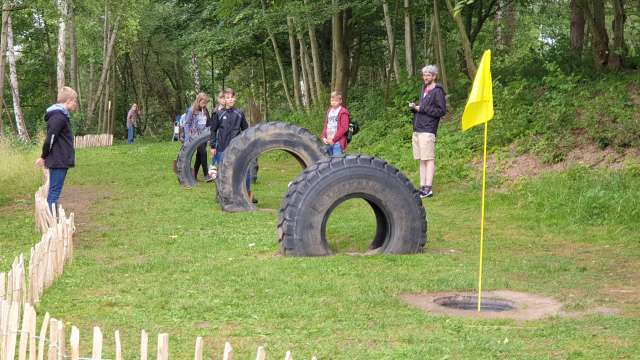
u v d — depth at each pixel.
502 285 7.61
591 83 17.16
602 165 13.55
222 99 14.45
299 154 13.54
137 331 6.03
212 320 6.38
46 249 7.34
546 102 16.83
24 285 6.07
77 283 7.66
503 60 23.44
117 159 25.09
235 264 8.61
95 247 9.81
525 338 5.84
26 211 13.31
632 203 11.06
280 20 26.05
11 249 9.64
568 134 14.81
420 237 9.37
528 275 8.15
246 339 5.83
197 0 34.50
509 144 15.81
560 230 10.80
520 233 10.73
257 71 42.22
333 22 24.67
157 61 57.19
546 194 12.53
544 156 14.40
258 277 7.92
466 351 5.48
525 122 16.11
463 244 9.94
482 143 16.17
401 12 24.19
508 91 17.77
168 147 29.64
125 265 8.55
